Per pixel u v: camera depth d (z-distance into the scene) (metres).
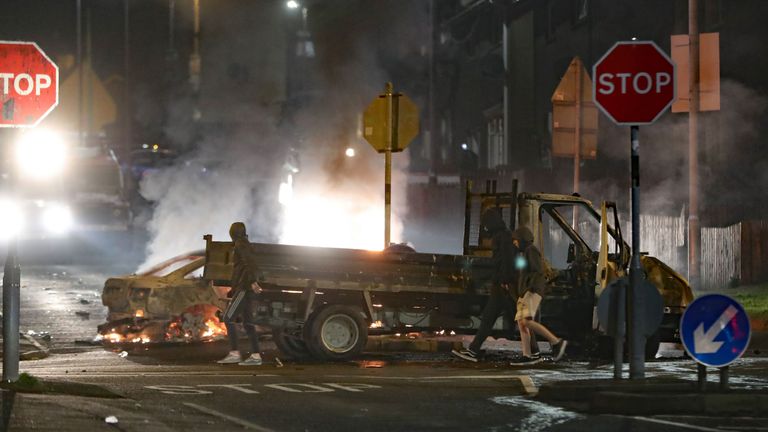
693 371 43.66
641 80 38.31
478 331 49.16
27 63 36.28
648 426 31.77
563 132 68.88
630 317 37.09
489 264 50.72
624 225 93.25
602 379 38.50
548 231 53.69
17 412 31.08
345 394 37.88
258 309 49.03
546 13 123.38
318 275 48.69
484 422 32.41
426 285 50.00
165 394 37.22
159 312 58.06
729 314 34.19
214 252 49.91
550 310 51.09
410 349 55.06
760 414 33.94
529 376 43.00
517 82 130.62
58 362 49.41
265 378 42.28
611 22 108.69
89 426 29.73
